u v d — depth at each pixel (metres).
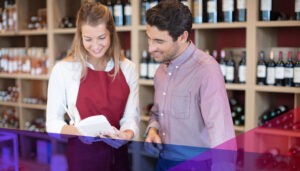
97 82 1.78
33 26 3.99
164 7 1.49
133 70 1.88
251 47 2.70
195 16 2.93
